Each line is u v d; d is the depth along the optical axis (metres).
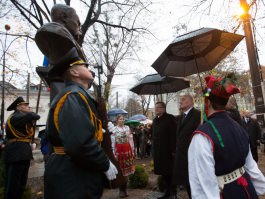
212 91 1.86
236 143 1.72
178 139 3.74
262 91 7.01
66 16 2.34
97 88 2.79
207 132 1.70
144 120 14.17
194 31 3.95
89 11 6.02
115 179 1.78
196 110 3.74
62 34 2.00
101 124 1.75
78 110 1.54
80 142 1.46
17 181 4.24
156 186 5.61
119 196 5.06
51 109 1.69
